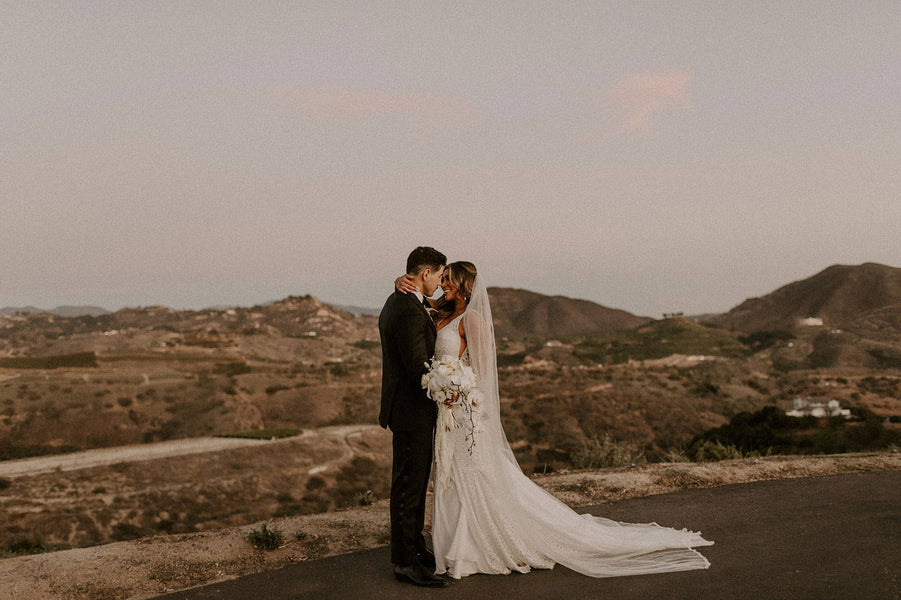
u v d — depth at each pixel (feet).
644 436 251.19
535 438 250.98
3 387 344.90
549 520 13.06
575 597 11.28
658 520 16.26
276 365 495.41
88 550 14.43
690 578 12.03
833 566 12.35
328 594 11.74
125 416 318.65
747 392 334.44
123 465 237.04
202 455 255.09
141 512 190.19
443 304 13.74
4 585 12.12
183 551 14.12
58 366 421.18
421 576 12.25
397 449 12.64
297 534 15.30
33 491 201.05
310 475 239.50
